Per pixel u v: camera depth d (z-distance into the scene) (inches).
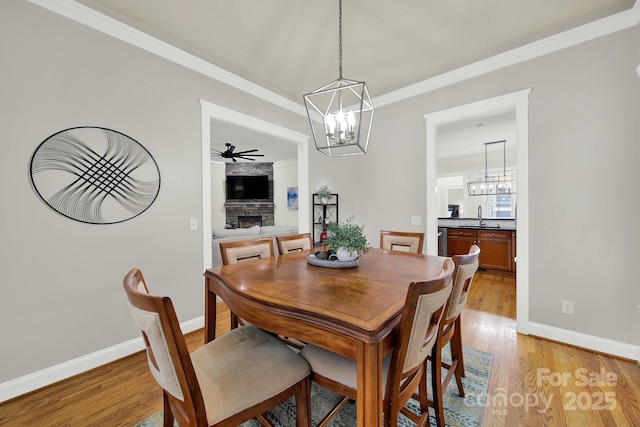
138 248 86.9
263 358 45.4
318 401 64.2
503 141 215.0
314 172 158.6
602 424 56.2
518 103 97.3
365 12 79.9
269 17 81.5
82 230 76.0
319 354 47.7
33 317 68.4
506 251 174.2
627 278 80.6
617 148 81.4
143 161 87.7
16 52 66.0
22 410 61.2
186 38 91.4
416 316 35.5
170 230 94.5
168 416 43.9
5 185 64.6
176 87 96.2
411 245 100.6
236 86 115.4
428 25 85.6
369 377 34.6
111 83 81.0
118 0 74.5
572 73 87.9
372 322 36.3
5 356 64.7
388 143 135.7
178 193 96.6
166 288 93.6
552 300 91.9
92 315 77.6
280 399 41.9
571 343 88.4
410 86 125.3
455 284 52.7
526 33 89.7
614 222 82.2
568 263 89.2
